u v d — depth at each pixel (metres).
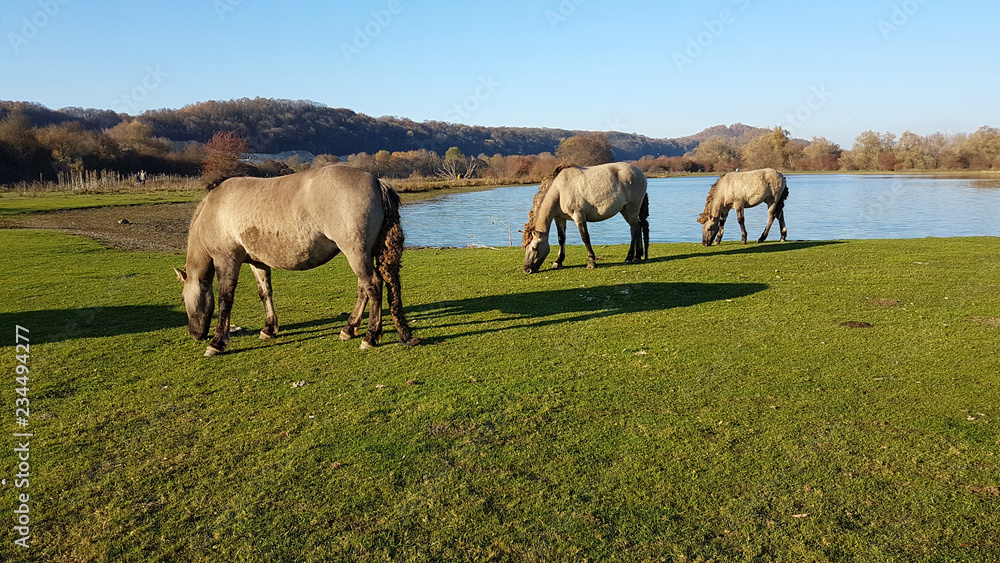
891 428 4.54
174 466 4.34
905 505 3.56
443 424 4.89
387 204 6.96
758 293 9.67
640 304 9.20
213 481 4.11
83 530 3.61
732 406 5.06
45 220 26.58
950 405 4.93
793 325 7.63
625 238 23.89
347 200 6.75
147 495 3.97
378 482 4.02
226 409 5.38
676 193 55.00
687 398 5.27
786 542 3.29
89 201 35.62
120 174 57.09
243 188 7.26
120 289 11.37
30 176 53.19
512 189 64.12
